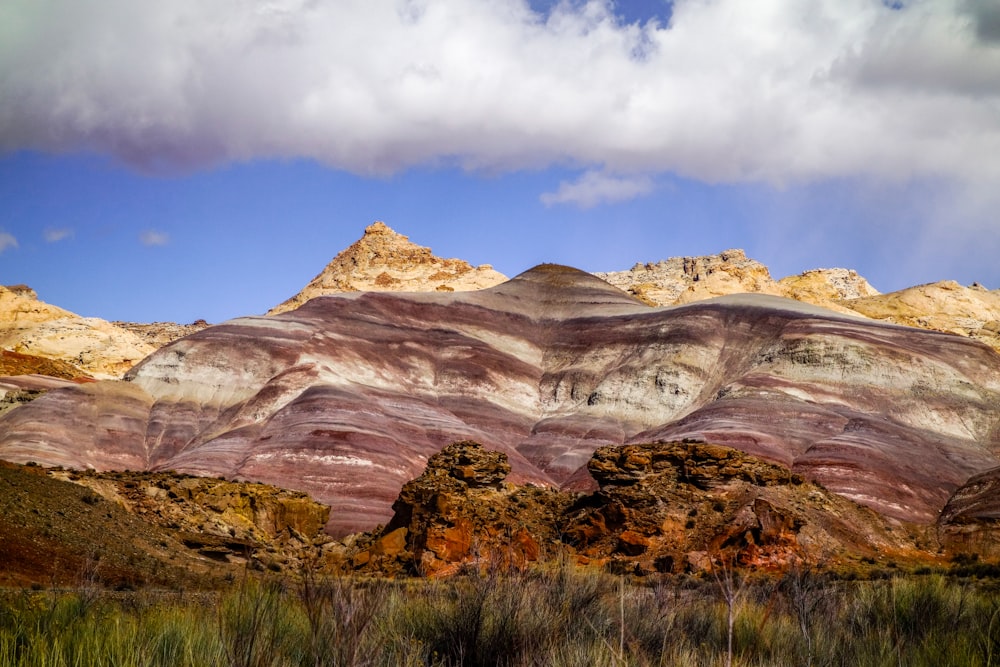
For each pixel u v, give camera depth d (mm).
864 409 129375
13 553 27141
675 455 52781
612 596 16094
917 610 16422
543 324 186125
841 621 16094
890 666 13203
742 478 52438
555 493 53188
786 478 54375
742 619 14883
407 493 47906
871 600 16797
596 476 52562
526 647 12758
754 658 13734
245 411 132250
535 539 46500
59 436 121000
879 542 52156
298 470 102312
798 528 47125
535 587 14945
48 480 37531
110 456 122250
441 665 12047
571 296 195500
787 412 122500
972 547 58406
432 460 53281
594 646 12320
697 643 14305
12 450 114250
